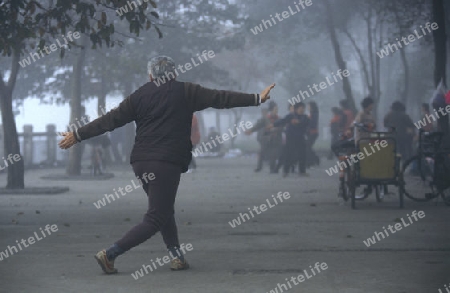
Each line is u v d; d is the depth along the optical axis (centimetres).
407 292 611
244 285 643
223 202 1459
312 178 2222
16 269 727
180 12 2947
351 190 1323
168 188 685
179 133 687
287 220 1145
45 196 1639
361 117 1598
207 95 686
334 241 912
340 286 637
